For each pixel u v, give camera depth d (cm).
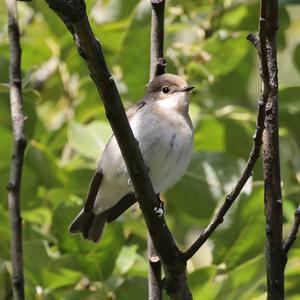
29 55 1280
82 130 1138
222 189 1160
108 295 1045
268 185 755
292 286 1062
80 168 1131
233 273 998
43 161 1123
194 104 1235
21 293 811
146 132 1011
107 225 1061
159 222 756
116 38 1248
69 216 1062
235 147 1214
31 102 1132
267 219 755
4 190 1142
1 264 1098
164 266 770
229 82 1291
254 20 1280
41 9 1245
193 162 1166
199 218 1170
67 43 1241
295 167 1241
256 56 1311
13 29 912
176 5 1291
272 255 753
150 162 1009
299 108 1225
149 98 1070
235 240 1046
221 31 1210
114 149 1028
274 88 748
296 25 1597
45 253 1041
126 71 1180
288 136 1244
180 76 1120
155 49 890
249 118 1216
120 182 1028
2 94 1154
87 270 1051
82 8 653
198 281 1003
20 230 841
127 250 1087
